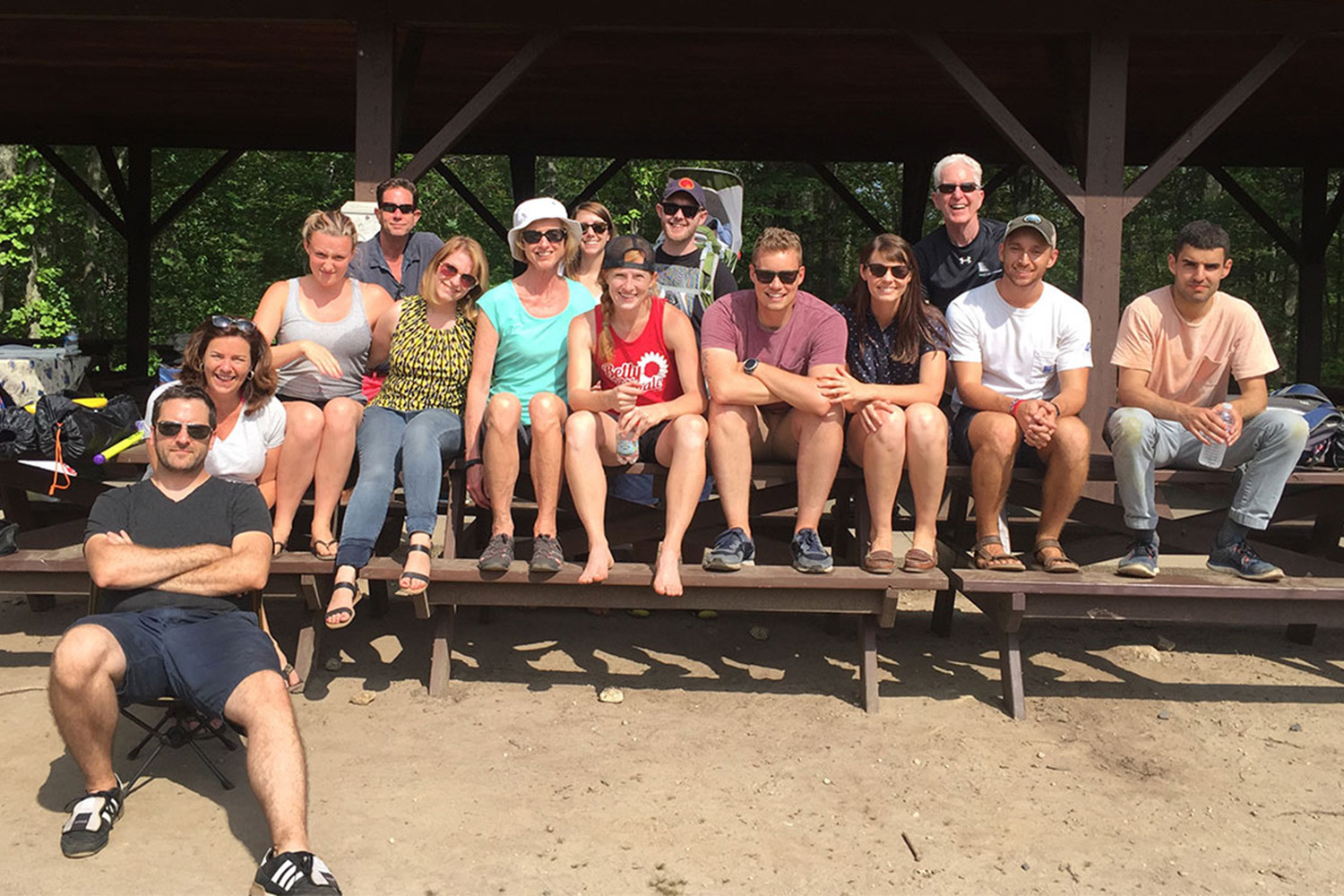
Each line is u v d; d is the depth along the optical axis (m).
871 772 3.61
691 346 4.25
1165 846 3.17
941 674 4.58
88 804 3.04
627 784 3.48
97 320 18.14
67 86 8.75
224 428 4.04
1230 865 3.07
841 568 4.14
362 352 4.54
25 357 9.02
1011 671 4.16
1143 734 4.00
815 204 21.39
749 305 4.25
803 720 4.04
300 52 7.47
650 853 3.07
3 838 3.07
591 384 4.44
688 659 4.69
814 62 7.61
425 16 5.71
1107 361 5.77
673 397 4.34
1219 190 20.50
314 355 4.30
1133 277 23.64
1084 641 5.05
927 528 4.20
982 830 3.24
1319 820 3.35
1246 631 5.25
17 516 5.26
